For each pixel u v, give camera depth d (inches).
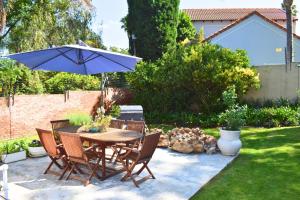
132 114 452.8
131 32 848.3
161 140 382.9
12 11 714.8
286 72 581.9
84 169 295.9
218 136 455.5
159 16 804.0
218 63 549.0
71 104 554.3
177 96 609.6
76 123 347.9
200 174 283.0
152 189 247.3
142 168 274.4
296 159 320.5
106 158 317.4
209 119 541.6
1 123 446.9
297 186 250.2
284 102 572.4
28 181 264.5
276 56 898.7
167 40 814.5
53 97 522.3
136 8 815.1
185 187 251.4
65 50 302.4
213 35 912.3
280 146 375.2
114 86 735.7
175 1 825.5
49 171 284.8
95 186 253.6
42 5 729.6
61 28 749.9
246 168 299.4
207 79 554.9
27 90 588.4
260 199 227.5
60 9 767.1
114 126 339.0
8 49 708.7
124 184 258.1
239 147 343.0
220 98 573.0
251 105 594.9
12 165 312.7
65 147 260.4
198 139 363.6
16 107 466.3
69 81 662.5
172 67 597.9
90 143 305.0
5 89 531.5
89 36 816.3
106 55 308.5
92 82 680.4
